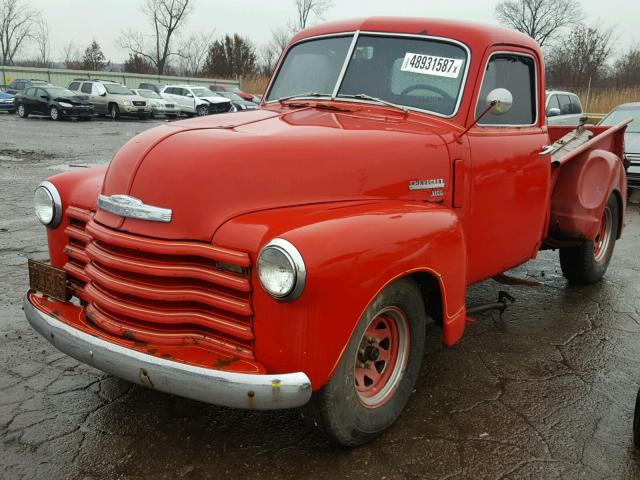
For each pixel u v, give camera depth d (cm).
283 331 248
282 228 253
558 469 288
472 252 377
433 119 361
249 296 253
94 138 1912
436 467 286
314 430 309
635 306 518
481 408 342
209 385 244
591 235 495
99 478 273
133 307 272
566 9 4928
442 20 387
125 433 307
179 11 6109
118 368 262
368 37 393
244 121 324
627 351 426
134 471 278
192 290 264
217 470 280
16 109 2831
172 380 249
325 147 298
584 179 488
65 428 311
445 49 374
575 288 563
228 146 277
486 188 376
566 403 351
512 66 402
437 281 306
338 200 297
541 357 412
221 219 264
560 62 3869
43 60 6519
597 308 511
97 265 291
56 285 323
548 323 474
